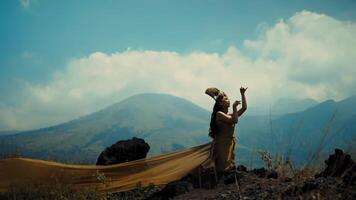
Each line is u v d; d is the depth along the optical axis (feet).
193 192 29.09
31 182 34.42
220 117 32.14
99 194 32.19
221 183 29.58
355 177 21.40
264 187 24.14
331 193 20.40
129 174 34.99
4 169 35.12
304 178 22.24
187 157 34.76
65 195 31.37
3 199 32.63
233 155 32.14
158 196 31.24
